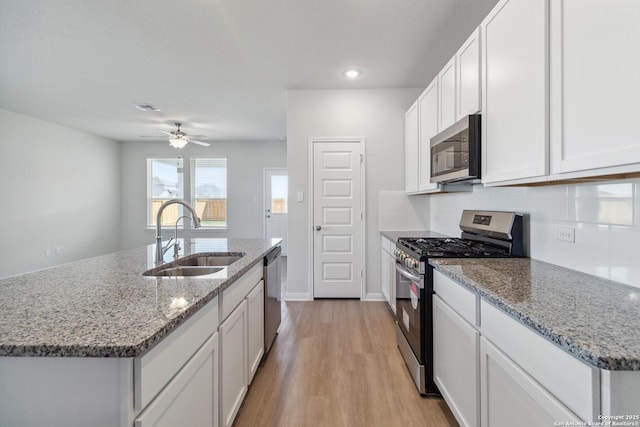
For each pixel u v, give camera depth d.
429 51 2.76
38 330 0.81
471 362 1.29
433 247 2.08
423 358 1.84
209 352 1.20
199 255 2.23
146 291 1.18
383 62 2.97
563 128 1.09
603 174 0.96
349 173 3.71
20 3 2.04
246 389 1.75
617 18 0.88
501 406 1.08
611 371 0.67
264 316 2.24
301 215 3.73
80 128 5.50
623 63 0.86
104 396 0.76
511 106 1.40
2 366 0.77
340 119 3.69
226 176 6.79
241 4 2.09
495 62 1.54
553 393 0.82
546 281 1.27
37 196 4.83
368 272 3.73
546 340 0.85
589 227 1.36
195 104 4.20
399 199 3.69
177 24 2.32
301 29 2.41
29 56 2.79
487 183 1.63
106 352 0.72
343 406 1.77
